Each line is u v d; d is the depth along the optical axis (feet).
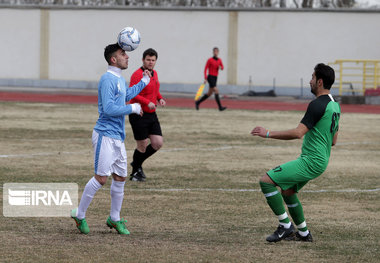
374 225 45.06
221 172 68.80
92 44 252.21
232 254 35.63
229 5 270.46
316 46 237.25
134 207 50.55
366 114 151.64
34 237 39.14
